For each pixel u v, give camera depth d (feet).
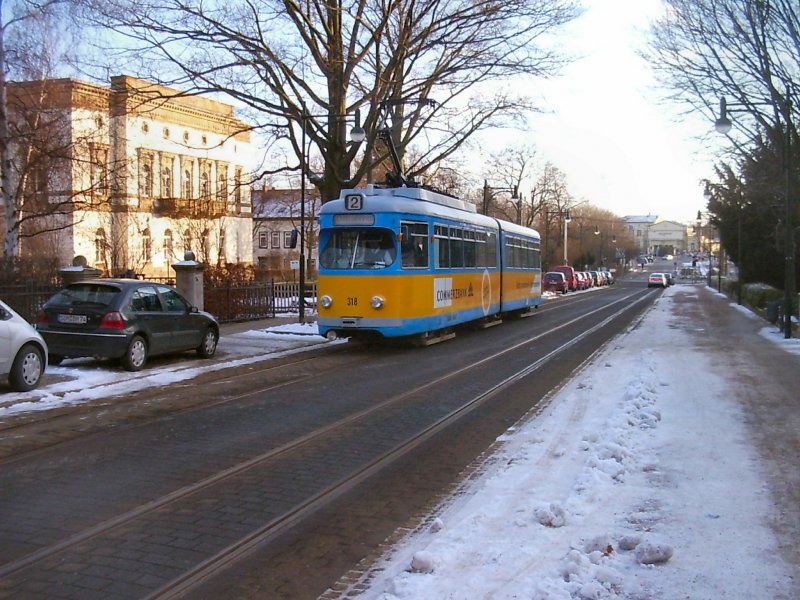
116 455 24.40
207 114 159.22
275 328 68.69
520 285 86.89
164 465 23.25
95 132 92.17
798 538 16.10
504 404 33.78
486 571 14.55
